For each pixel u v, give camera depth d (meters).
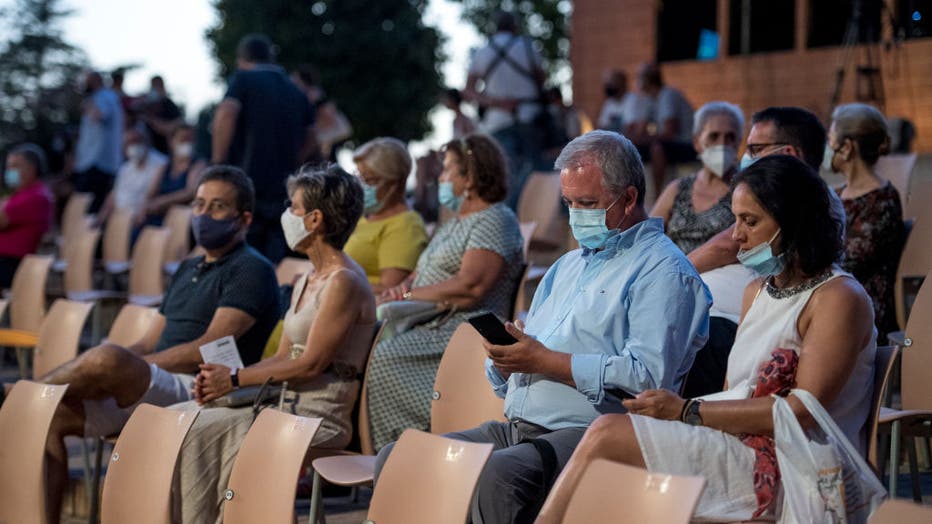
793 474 3.57
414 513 3.53
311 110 9.49
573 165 4.39
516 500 4.05
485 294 5.86
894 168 6.81
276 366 5.26
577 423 4.30
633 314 4.24
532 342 4.22
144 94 14.38
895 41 11.01
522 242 6.04
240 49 9.26
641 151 10.55
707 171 5.71
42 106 21.95
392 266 6.61
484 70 10.54
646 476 2.99
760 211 3.80
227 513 4.25
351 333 5.41
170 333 6.17
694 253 5.21
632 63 13.45
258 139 8.98
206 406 5.39
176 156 12.04
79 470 6.96
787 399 3.65
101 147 13.71
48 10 22.19
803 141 5.12
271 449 4.12
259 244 9.03
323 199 5.43
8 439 5.21
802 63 11.95
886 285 5.43
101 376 5.54
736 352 3.95
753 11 12.40
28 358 9.70
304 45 22.69
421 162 10.53
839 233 3.84
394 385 5.61
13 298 8.77
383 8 23.23
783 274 3.88
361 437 5.48
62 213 14.51
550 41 26.75
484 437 4.47
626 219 4.41
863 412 3.83
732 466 3.65
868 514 3.65
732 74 12.54
